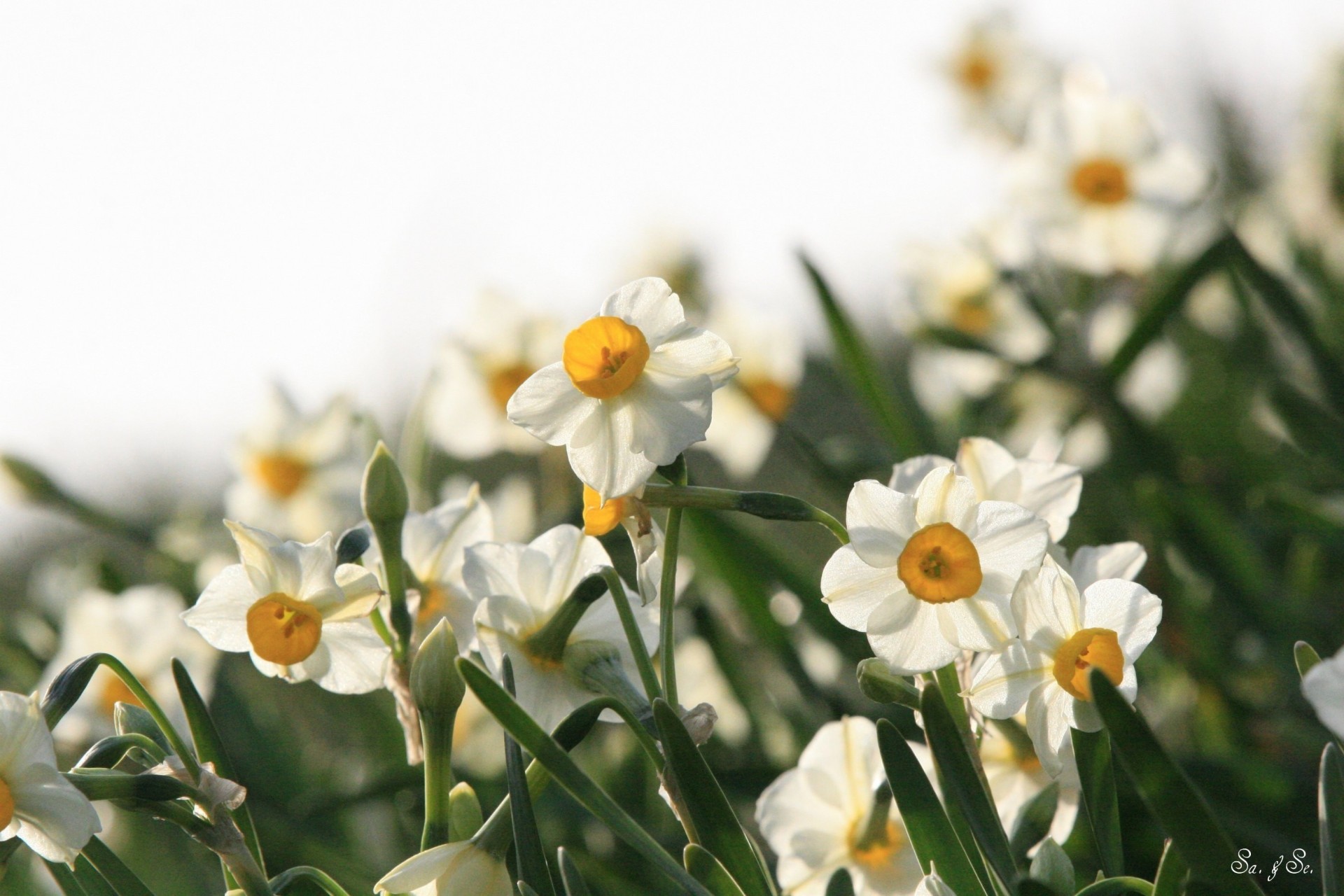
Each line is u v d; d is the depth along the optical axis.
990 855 0.87
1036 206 1.62
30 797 0.87
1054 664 0.88
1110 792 0.89
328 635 0.92
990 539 0.88
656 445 0.89
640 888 1.09
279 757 1.51
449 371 1.57
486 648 0.92
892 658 0.88
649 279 0.90
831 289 1.41
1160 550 1.30
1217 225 1.40
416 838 1.19
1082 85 1.64
